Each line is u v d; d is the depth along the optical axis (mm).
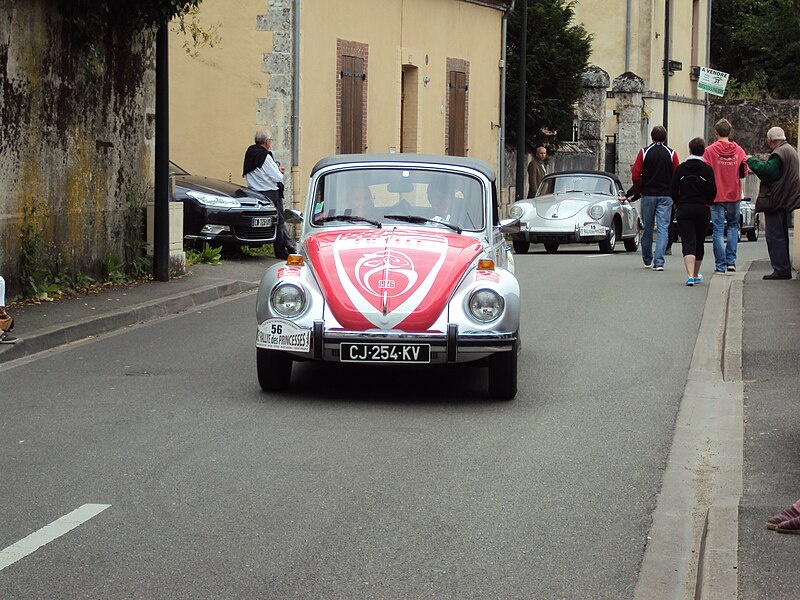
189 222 18016
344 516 6074
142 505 6230
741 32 57656
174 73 22734
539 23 31156
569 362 10617
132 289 14562
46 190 13578
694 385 9633
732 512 5816
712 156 17219
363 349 8523
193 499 6344
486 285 8688
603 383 9695
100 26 14156
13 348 10664
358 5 24500
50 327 11523
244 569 5289
